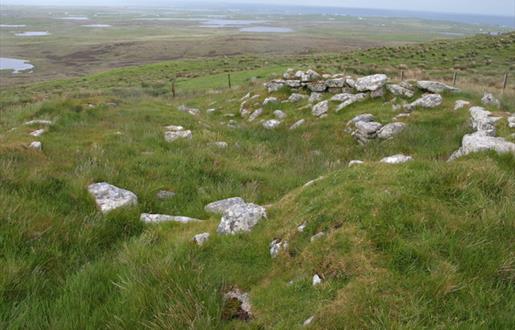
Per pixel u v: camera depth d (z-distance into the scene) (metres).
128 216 7.13
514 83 31.83
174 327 4.08
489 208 5.45
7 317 4.25
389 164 7.14
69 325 4.14
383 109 16.53
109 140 12.55
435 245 4.71
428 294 3.99
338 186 6.21
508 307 3.88
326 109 18.20
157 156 11.07
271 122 18.52
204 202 8.49
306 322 3.89
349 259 4.54
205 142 14.01
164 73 60.34
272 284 4.69
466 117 14.24
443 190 5.86
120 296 4.68
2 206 6.29
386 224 5.01
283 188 9.83
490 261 4.48
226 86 38.59
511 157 8.14
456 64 46.81
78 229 6.44
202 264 5.21
